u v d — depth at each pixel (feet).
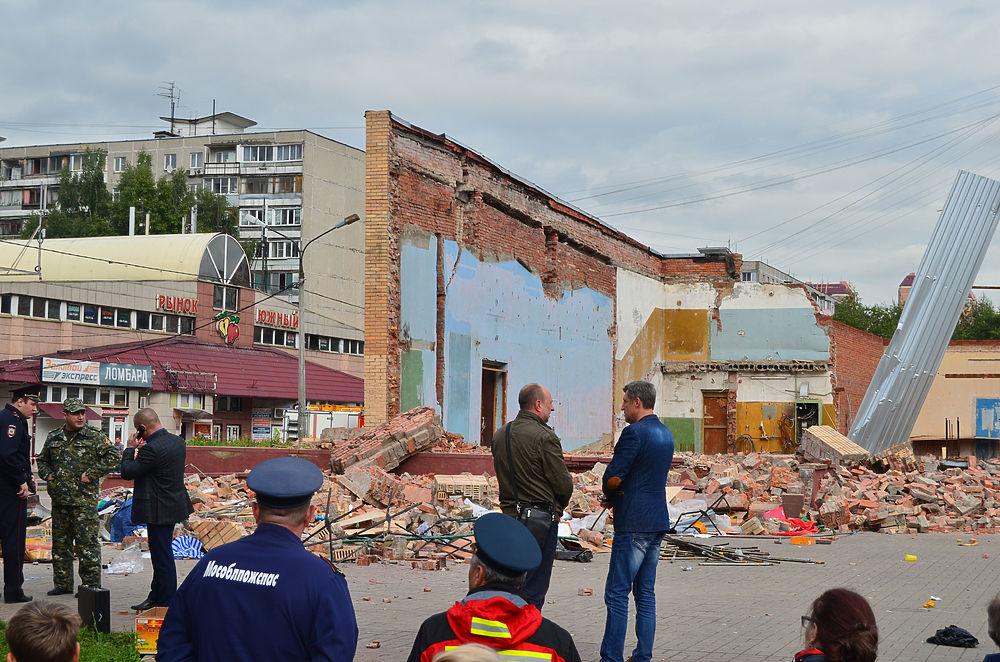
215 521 48.67
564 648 12.81
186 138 301.22
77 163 314.14
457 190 88.43
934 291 109.50
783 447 134.51
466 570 44.52
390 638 28.58
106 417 150.71
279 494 12.82
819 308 135.13
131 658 25.00
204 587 12.60
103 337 159.94
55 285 152.56
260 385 178.40
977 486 74.84
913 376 108.37
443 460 69.97
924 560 50.47
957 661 26.91
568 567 46.62
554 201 107.34
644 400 26.23
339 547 48.26
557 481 25.07
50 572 42.80
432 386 83.46
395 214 78.43
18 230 316.40
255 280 282.15
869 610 13.26
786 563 48.55
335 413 168.86
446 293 86.02
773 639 29.50
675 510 64.03
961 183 110.52
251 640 12.21
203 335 177.99
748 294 138.21
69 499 35.04
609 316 123.65
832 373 133.69
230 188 291.99
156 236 191.93
